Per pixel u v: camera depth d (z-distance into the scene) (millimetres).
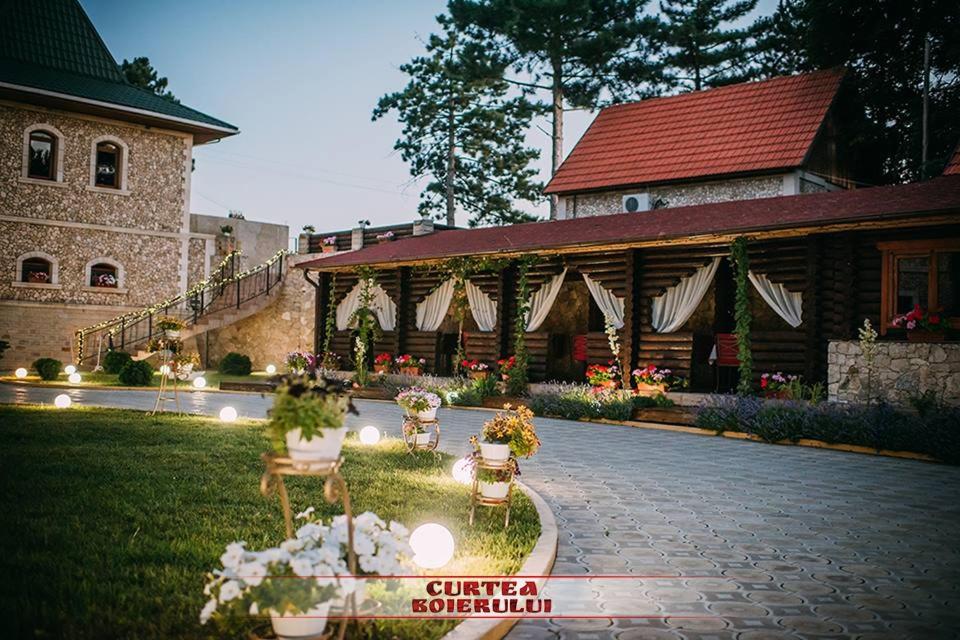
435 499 8094
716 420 15141
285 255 31750
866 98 28016
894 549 6996
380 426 15312
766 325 19672
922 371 13883
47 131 28281
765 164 22219
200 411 16750
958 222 13906
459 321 22531
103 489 7945
